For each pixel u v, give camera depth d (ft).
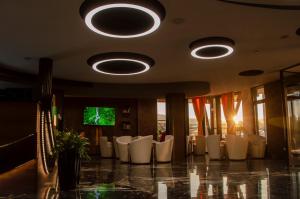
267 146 39.42
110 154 42.37
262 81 38.24
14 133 34.65
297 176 21.63
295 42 22.52
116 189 16.47
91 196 14.55
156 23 17.37
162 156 32.48
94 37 20.90
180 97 40.75
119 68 29.68
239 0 15.76
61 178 15.89
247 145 35.37
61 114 37.19
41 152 23.71
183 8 16.43
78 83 36.60
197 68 30.55
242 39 21.67
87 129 49.26
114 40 21.59
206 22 18.42
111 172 24.35
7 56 25.35
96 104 50.11
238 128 46.65
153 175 22.41
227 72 32.58
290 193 15.51
